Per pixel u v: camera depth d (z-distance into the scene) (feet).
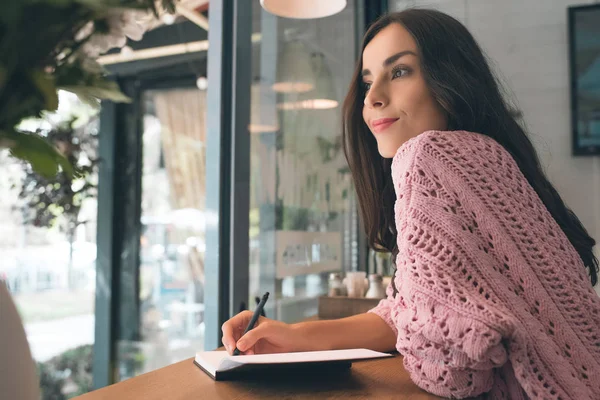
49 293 9.96
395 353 3.56
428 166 2.80
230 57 6.01
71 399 2.37
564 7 10.33
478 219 2.64
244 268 5.98
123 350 11.82
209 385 2.62
